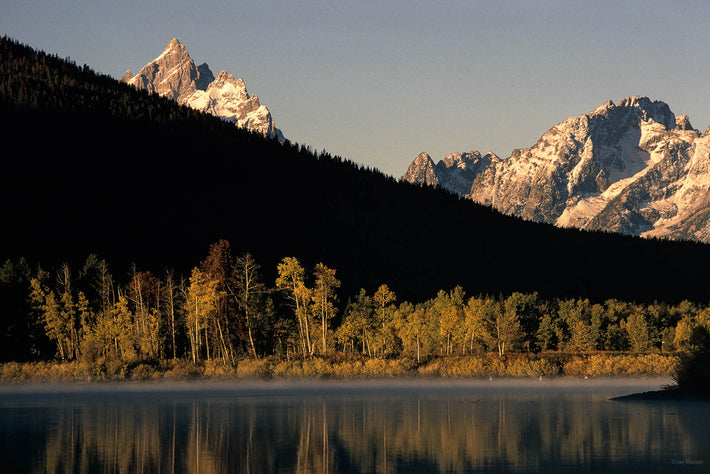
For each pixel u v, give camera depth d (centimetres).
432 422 8519
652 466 5884
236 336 15838
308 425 8288
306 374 14638
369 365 15638
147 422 8544
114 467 6094
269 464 6147
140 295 16288
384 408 10031
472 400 11275
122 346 15650
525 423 8375
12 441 7269
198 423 8469
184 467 6069
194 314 15000
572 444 6900
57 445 7056
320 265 15762
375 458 6359
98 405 10406
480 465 6031
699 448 6600
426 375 16175
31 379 13950
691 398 9881
